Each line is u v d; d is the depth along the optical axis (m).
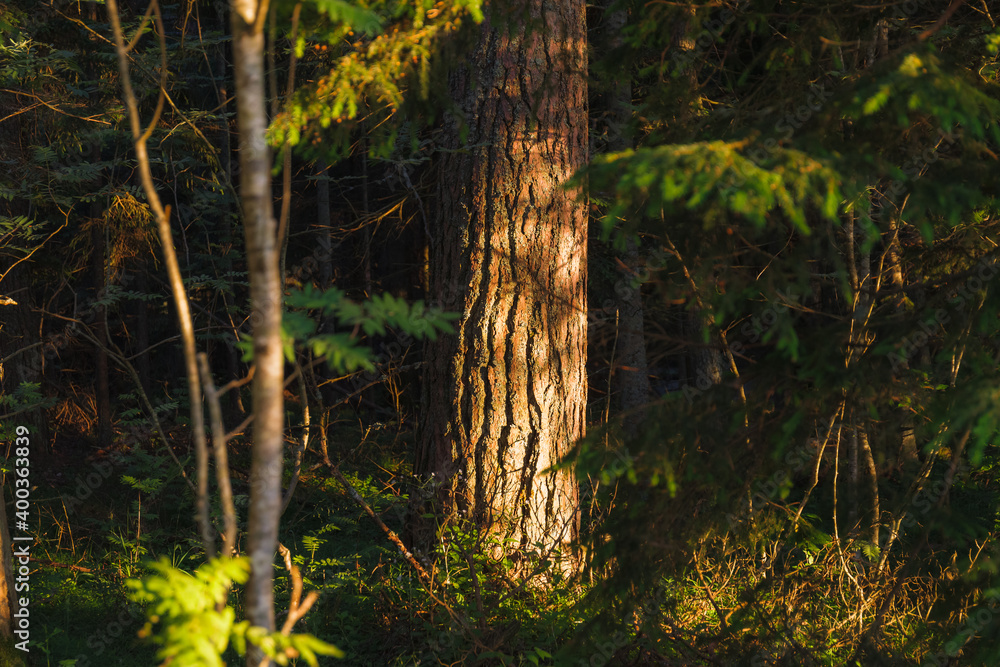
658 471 3.49
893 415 3.82
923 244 4.34
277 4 2.59
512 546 6.34
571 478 6.68
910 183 2.96
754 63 4.37
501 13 4.81
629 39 4.60
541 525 6.50
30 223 7.48
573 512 6.59
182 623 2.12
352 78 3.48
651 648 4.38
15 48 7.14
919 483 4.05
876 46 5.08
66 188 8.80
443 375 6.75
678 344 5.00
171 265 2.42
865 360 3.49
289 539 8.54
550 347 6.66
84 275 14.73
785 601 4.42
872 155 2.90
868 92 2.77
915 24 5.05
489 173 6.64
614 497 4.15
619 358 7.81
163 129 8.00
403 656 5.46
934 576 4.10
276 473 2.28
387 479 9.70
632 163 2.51
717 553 4.40
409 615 5.80
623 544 3.88
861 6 3.94
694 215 3.43
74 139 8.39
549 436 6.61
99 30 8.14
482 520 6.52
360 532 8.89
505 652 5.15
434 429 6.78
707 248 3.45
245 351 2.35
